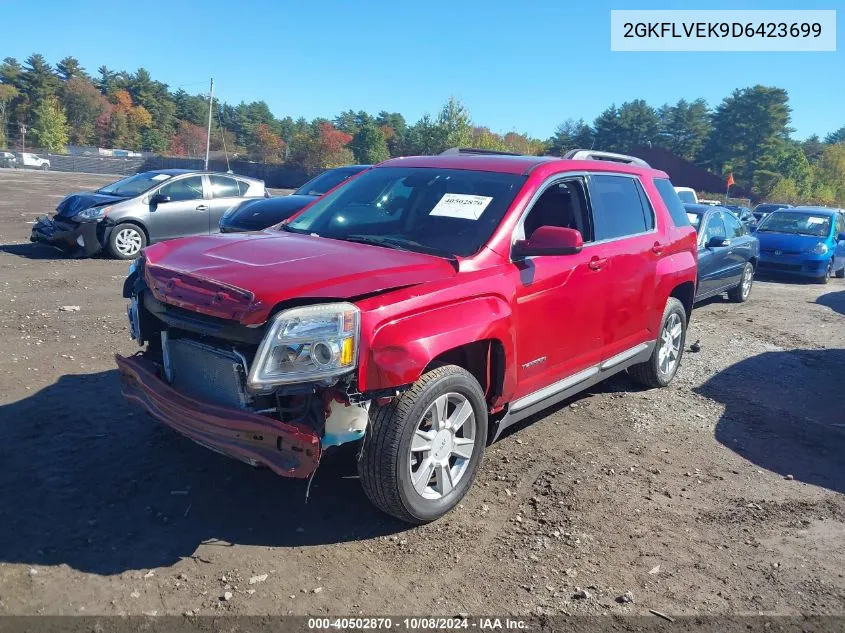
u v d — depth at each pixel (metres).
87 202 12.32
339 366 3.21
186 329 3.46
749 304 12.05
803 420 5.90
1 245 13.30
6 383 5.42
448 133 57.53
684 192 18.27
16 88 121.00
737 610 3.19
